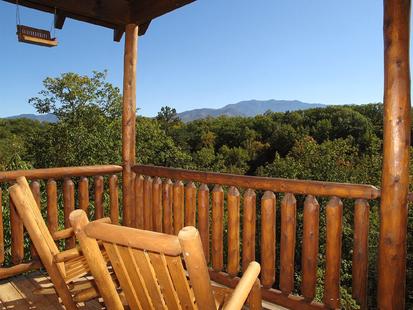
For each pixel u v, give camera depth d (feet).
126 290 4.16
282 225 7.21
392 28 5.47
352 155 66.54
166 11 9.62
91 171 10.03
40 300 7.56
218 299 5.33
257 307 5.32
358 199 6.24
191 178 8.87
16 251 8.63
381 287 5.84
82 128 50.98
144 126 63.10
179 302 3.82
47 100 57.06
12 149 49.44
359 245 6.25
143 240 3.32
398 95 5.50
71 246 9.46
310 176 62.69
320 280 36.22
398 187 5.60
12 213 8.54
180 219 9.27
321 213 42.37
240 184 7.84
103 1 10.07
